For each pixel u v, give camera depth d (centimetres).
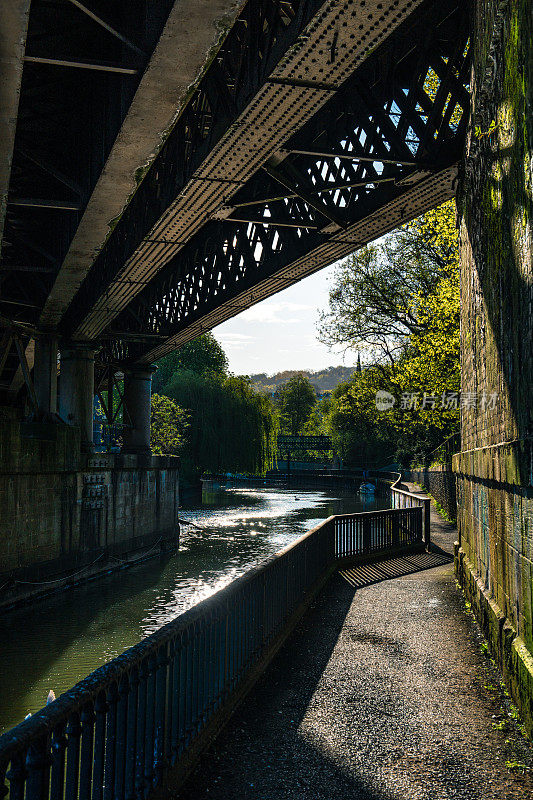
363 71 1026
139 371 3672
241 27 896
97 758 362
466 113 1055
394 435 5091
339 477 8894
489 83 785
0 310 2542
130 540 2909
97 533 2581
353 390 4309
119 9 937
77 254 1508
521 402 646
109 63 783
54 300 1973
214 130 988
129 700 407
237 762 530
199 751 532
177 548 3253
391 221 1266
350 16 668
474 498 1121
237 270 1733
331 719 624
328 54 742
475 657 830
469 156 981
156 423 5384
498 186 757
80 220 1292
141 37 768
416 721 620
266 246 1591
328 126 1129
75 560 2389
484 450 913
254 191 1391
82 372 2719
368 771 515
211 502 6141
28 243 1666
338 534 1569
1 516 1891
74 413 2700
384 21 678
